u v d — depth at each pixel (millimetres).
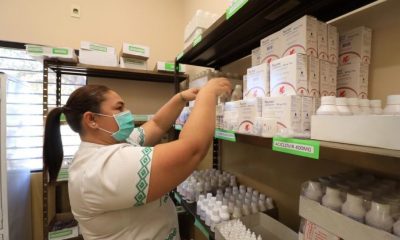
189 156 654
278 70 720
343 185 622
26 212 1899
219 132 953
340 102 559
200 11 1340
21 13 1982
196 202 1331
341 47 768
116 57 1979
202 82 1378
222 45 1270
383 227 453
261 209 1111
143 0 2453
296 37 702
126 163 638
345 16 859
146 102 2434
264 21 969
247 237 842
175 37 2590
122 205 654
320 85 703
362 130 442
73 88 2203
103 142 802
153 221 802
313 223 588
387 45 715
